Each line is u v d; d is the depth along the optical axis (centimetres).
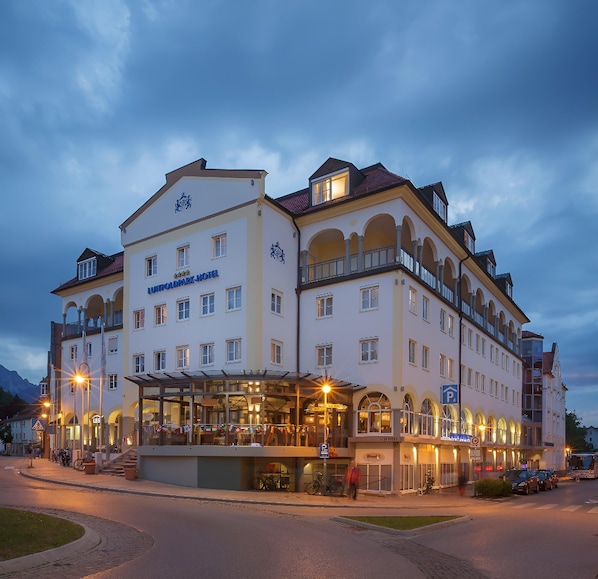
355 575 1118
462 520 2031
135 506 2044
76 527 1405
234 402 3058
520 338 6388
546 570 1221
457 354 4050
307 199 3875
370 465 3155
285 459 3056
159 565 1130
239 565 1151
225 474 2917
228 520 1803
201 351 3519
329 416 3192
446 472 3766
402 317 3177
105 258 4991
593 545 1550
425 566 1241
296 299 3588
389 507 2444
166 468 3092
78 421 4781
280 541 1458
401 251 3262
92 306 5219
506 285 5825
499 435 5244
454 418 3928
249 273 3353
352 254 3503
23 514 1499
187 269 3666
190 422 3025
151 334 3806
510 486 3303
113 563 1138
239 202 3462
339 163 3591
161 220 3869
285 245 3559
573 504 2877
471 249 4691
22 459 5150
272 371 2938
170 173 3875
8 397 12475
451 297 4081
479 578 1141
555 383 8056
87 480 3075
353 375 3288
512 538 1658
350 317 3356
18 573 1025
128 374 3909
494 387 5097
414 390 3288
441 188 4034
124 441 3916
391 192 3272
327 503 2462
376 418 3183
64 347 5038
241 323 3344
